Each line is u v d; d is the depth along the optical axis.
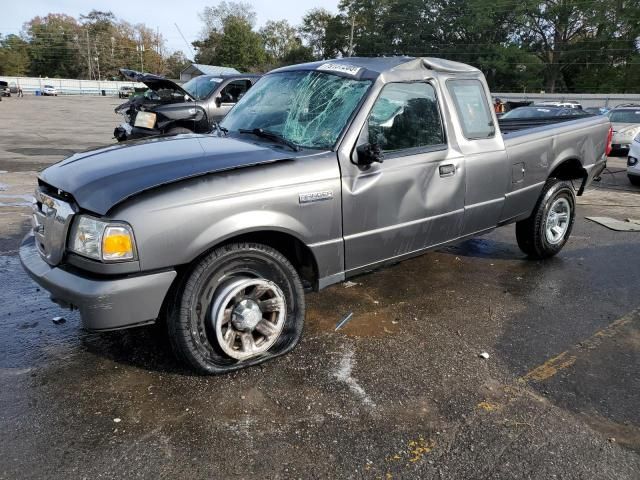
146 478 2.24
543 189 5.02
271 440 2.49
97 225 2.57
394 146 3.58
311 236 3.14
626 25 51.53
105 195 2.63
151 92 9.94
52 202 2.87
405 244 3.74
